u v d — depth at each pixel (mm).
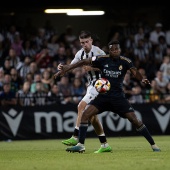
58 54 40688
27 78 35500
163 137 33438
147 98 37062
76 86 36594
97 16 48156
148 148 22312
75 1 45219
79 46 42688
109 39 45656
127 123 35250
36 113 34188
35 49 41719
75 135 21281
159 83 38781
